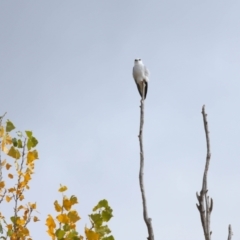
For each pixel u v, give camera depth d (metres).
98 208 8.84
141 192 7.72
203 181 7.21
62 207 8.88
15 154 9.91
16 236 9.50
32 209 9.88
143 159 8.23
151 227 7.15
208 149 7.52
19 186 9.85
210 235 6.83
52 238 8.62
